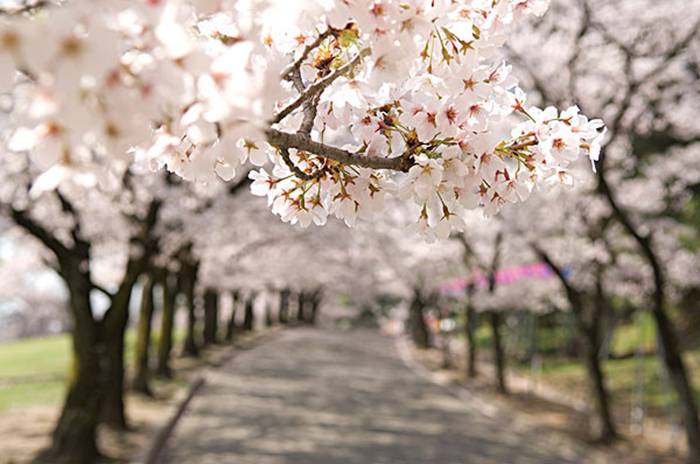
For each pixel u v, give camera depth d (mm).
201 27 1171
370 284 38656
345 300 60906
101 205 10727
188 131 984
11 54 716
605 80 10906
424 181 1529
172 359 21234
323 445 11211
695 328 19312
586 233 13297
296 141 1464
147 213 9320
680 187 13602
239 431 11820
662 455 11141
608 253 13148
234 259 20750
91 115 774
